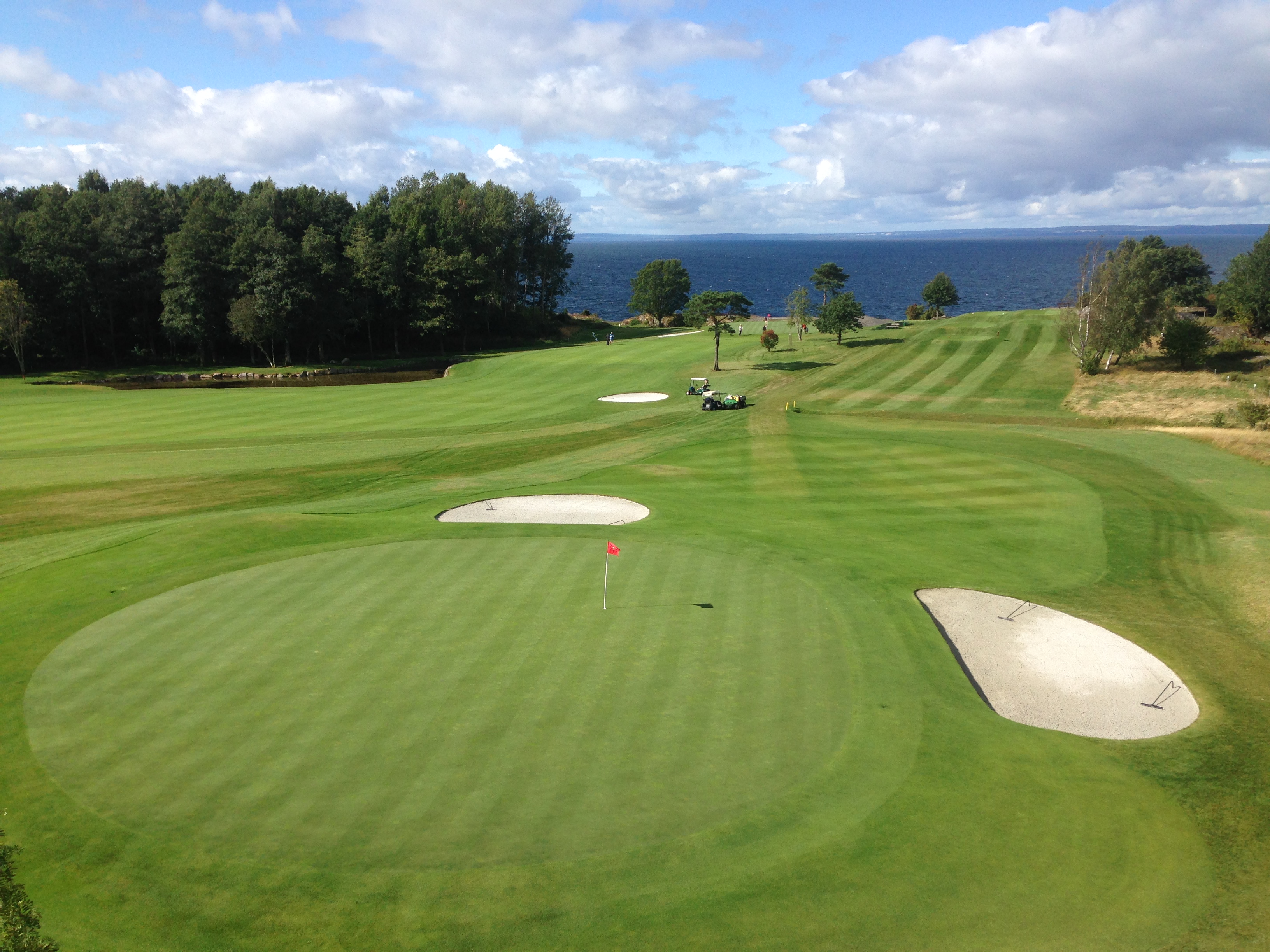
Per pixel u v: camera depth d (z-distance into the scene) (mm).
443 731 15273
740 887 11711
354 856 12062
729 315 77375
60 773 14133
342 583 22672
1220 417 49781
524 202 118625
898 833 12992
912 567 25797
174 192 96125
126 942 10711
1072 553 27922
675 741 15148
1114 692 18719
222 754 14578
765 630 20172
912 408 57469
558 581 22938
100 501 34812
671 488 36562
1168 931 11211
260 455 43438
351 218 103688
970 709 17219
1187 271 106938
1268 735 16797
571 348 90312
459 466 41906
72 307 81625
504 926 10953
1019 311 106625
